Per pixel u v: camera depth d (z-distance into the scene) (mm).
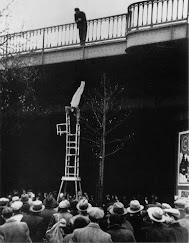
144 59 22016
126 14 21656
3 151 34344
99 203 22578
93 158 32750
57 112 30297
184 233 7684
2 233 7500
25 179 35938
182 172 16469
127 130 29703
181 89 24312
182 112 24500
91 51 23875
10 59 27188
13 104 29203
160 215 7379
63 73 26688
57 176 34500
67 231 8586
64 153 34094
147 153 29531
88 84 27469
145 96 26422
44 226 8867
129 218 8945
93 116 29469
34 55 26391
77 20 24438
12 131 31344
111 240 6590
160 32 19750
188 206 8984
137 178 30172
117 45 22719
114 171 31422
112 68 24625
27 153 35281
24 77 26562
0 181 35688
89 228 6566
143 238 8352
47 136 33812
